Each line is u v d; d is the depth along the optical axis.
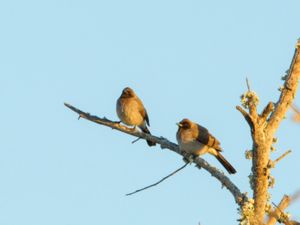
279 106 12.03
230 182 13.16
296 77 12.30
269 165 11.41
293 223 9.85
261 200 11.42
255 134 11.52
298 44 12.53
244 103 11.56
